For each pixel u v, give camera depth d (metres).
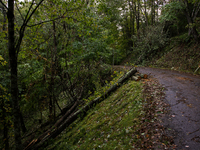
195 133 3.64
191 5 17.88
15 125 4.32
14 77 4.23
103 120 6.32
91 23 6.45
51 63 9.36
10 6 3.91
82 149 5.14
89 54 9.77
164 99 5.83
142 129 4.27
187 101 5.37
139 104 5.91
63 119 9.52
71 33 9.65
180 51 16.11
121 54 32.88
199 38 14.18
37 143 8.37
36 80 9.74
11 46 4.09
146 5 25.39
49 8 5.50
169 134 3.80
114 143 4.32
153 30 20.59
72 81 12.00
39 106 10.84
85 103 9.87
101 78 13.15
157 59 19.67
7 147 8.42
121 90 8.82
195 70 11.43
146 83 8.29
